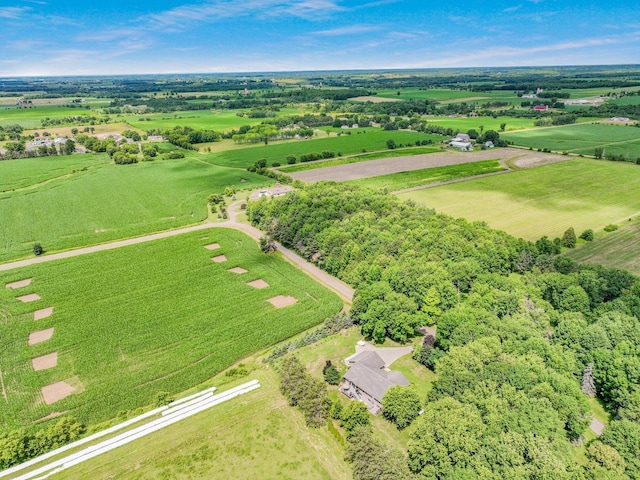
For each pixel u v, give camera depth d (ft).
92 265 391.86
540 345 233.35
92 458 200.75
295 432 214.07
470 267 321.11
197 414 225.76
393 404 213.25
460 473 168.76
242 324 305.53
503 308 276.21
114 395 240.53
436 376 249.34
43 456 202.18
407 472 179.11
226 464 196.54
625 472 172.14
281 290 351.05
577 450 195.31
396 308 282.77
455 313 262.88
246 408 229.45
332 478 189.06
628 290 298.97
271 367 262.88
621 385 212.02
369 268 339.36
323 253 386.93
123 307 325.01
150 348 279.69
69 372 257.96
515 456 168.55
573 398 198.80
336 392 241.96
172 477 190.60
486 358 224.53
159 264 395.14
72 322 305.94
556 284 304.91
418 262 330.13
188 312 319.47
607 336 241.55
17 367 263.29
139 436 212.02
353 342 284.61
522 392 198.59
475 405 199.41
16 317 313.53
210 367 264.11
